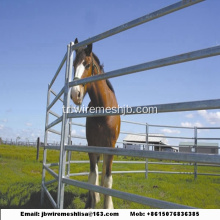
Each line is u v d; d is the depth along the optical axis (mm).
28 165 9344
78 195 4191
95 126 2971
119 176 7141
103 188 1841
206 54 1262
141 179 6445
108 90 3236
